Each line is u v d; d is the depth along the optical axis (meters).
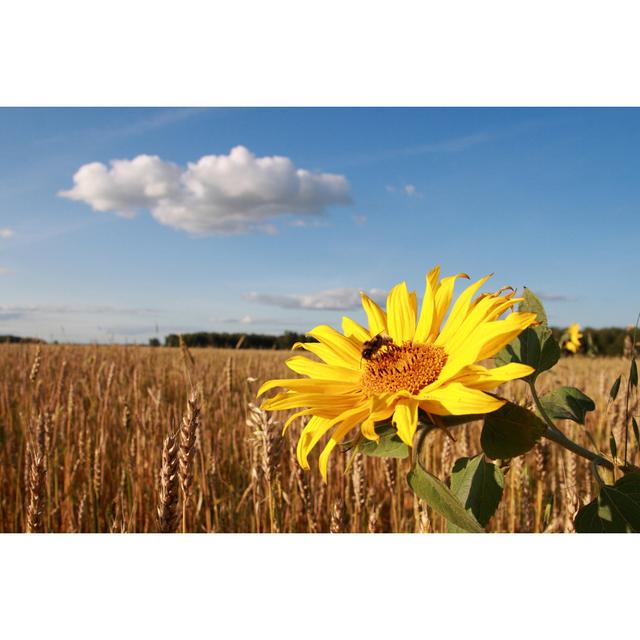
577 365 2.45
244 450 1.11
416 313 0.45
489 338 0.35
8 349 2.79
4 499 0.99
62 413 1.23
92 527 0.91
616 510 0.34
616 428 0.57
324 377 0.43
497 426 0.34
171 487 0.52
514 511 0.83
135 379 1.44
